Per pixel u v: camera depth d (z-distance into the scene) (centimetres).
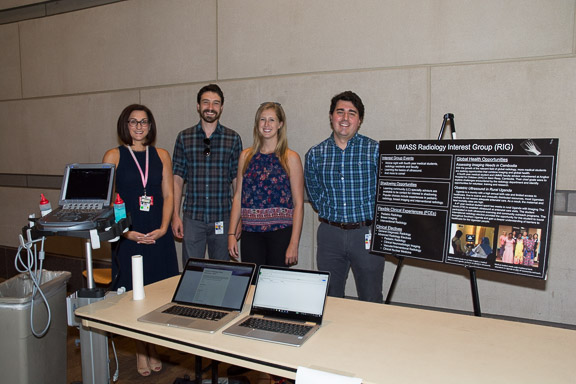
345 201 269
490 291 293
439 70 294
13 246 485
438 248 231
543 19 267
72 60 433
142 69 400
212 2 364
